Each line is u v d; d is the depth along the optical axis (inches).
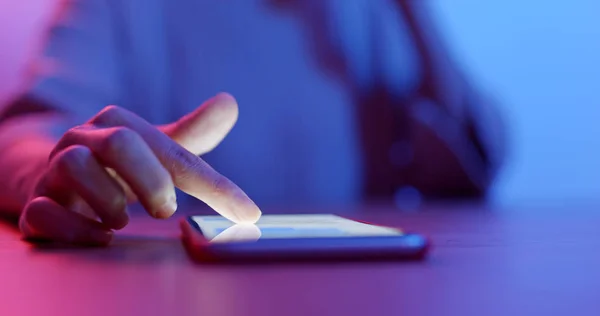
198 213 36.4
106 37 57.6
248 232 17.4
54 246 19.4
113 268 16.0
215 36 68.2
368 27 71.3
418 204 47.7
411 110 64.6
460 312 12.3
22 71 69.5
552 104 79.3
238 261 16.1
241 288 14.2
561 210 36.5
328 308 12.9
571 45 78.6
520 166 78.8
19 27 70.1
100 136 19.1
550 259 16.8
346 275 15.1
